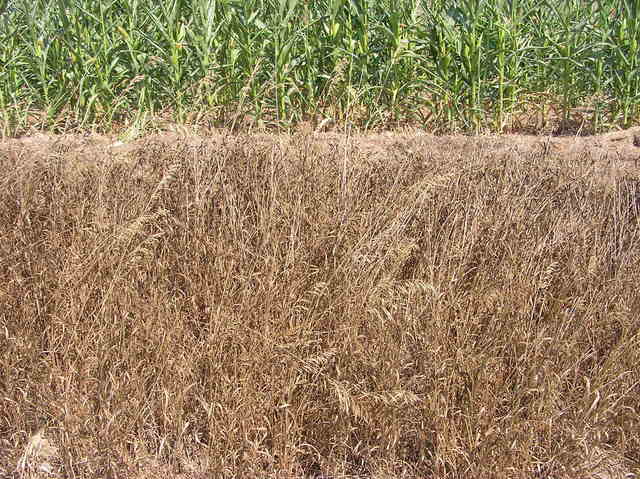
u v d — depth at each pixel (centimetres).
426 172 511
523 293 424
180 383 394
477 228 460
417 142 626
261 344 397
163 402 389
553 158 567
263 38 720
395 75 723
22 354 411
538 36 750
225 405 384
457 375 392
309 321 410
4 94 724
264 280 418
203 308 432
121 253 438
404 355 397
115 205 462
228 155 518
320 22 723
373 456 388
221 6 728
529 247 450
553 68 745
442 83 731
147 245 451
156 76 736
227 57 719
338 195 475
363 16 711
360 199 481
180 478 377
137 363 403
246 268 434
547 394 386
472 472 370
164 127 720
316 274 430
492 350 400
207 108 709
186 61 713
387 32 709
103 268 430
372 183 522
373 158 564
